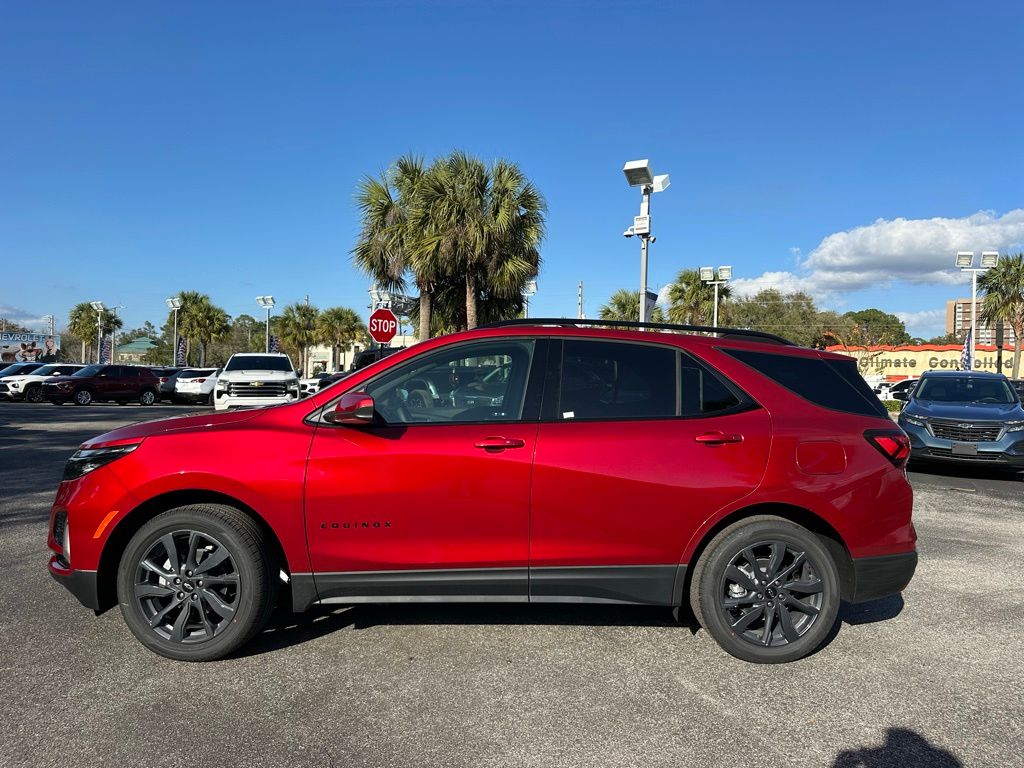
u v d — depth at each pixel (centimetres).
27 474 877
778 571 360
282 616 418
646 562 353
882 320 8312
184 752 271
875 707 314
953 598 467
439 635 391
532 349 375
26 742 276
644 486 348
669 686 332
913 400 1101
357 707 308
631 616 423
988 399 1077
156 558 351
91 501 347
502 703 314
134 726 290
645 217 1116
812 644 358
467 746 278
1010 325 3659
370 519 346
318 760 267
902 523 368
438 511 346
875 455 366
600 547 350
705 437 355
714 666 355
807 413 369
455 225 1633
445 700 316
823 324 4850
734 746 281
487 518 347
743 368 376
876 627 414
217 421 374
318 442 349
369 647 373
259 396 1561
